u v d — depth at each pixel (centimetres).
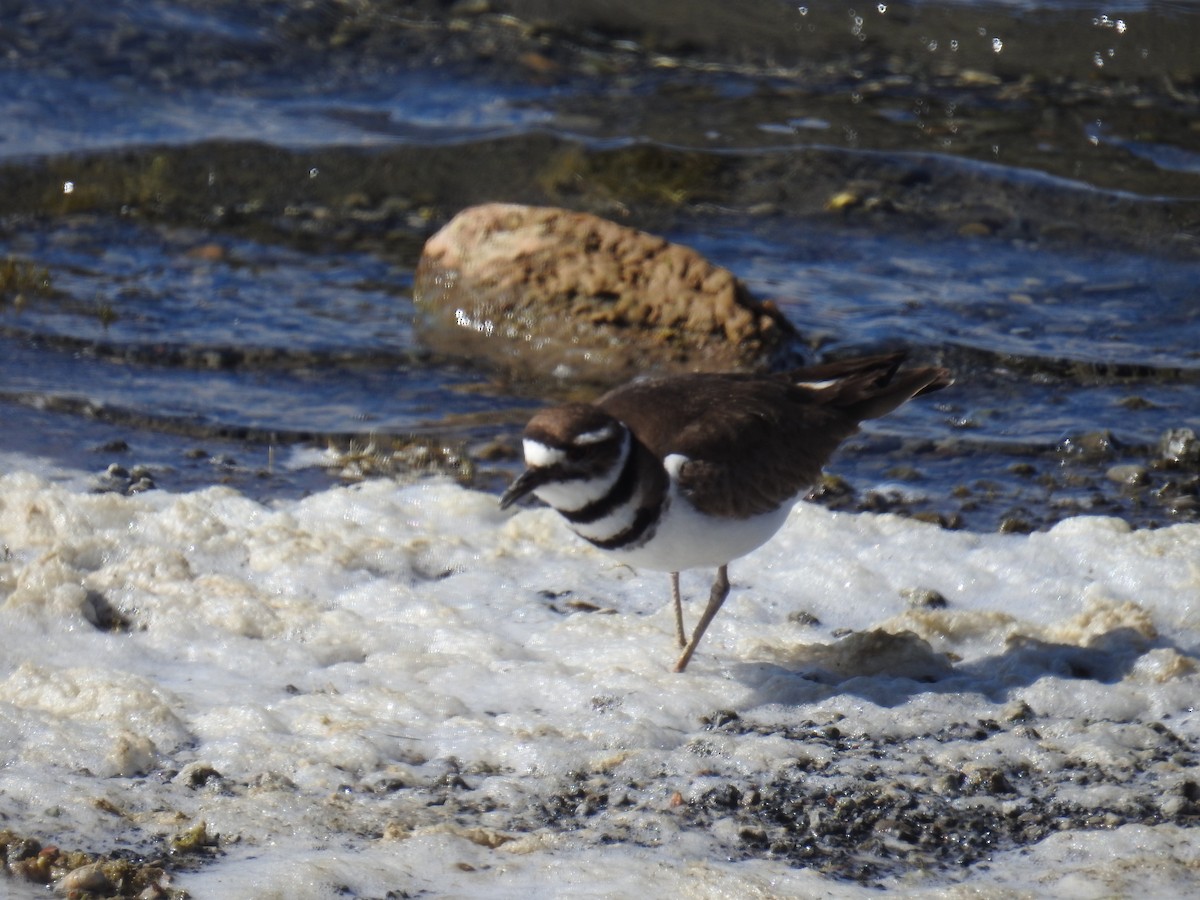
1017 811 737
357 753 770
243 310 1575
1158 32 2292
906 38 2327
